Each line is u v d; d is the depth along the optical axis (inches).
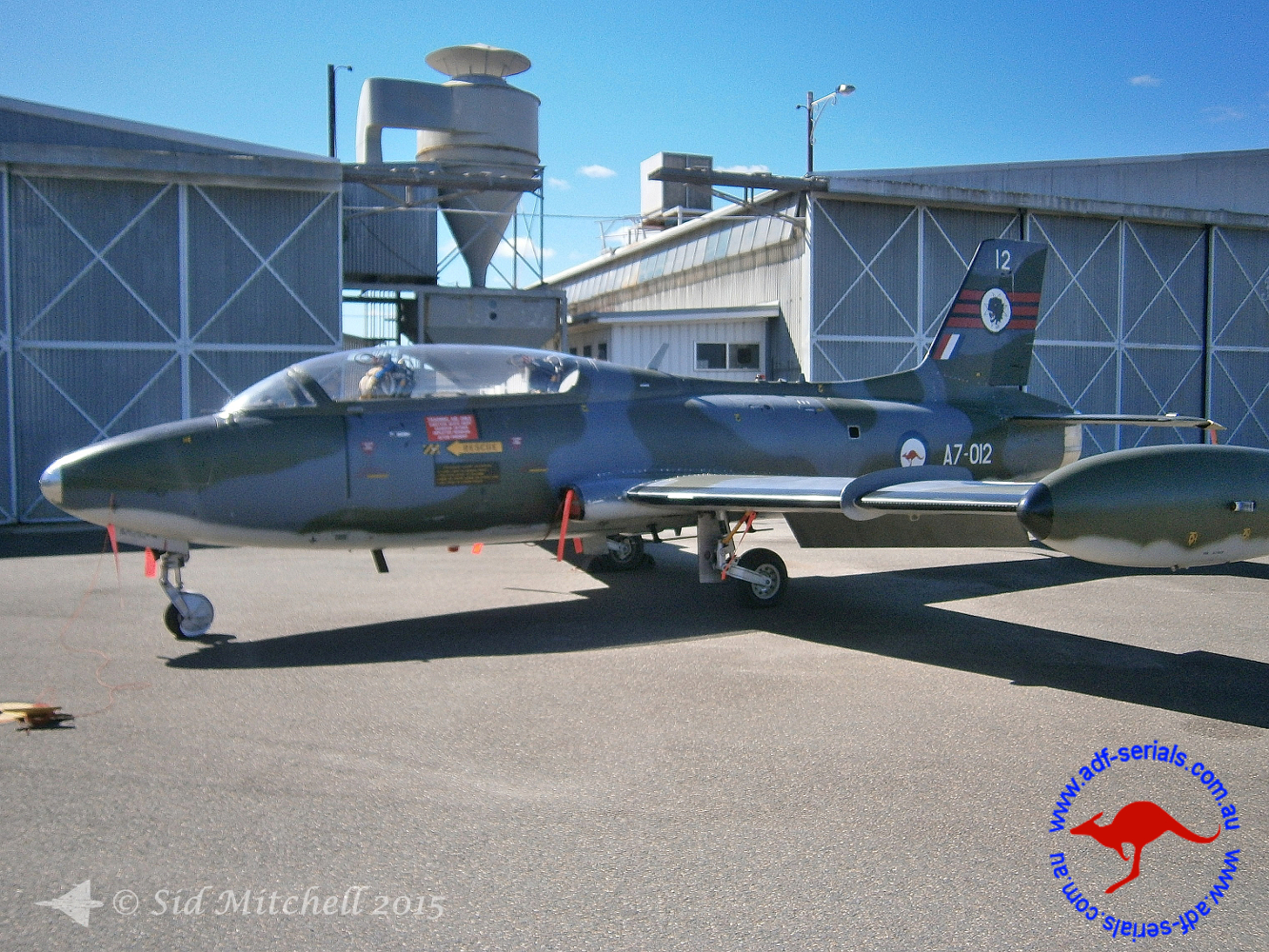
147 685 237.0
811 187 732.0
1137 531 225.5
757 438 377.4
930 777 180.4
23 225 591.8
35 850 147.3
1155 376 884.0
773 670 255.8
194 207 628.1
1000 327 470.6
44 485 265.3
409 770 181.5
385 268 815.7
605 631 301.4
